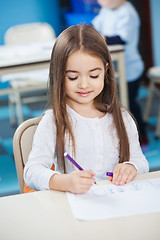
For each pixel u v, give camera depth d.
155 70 3.28
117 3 2.97
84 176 0.93
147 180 0.96
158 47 4.66
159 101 4.16
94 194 0.90
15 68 2.29
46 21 4.70
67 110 1.14
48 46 2.98
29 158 1.09
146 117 3.53
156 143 3.00
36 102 4.45
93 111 1.16
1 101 4.59
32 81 3.23
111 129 1.17
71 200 0.88
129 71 3.07
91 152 1.15
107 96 1.17
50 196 0.91
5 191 2.39
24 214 0.84
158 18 4.53
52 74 1.10
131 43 3.01
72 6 4.66
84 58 0.99
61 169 1.16
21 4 4.57
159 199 0.86
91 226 0.77
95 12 4.49
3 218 0.83
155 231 0.74
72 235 0.74
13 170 2.72
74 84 1.02
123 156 1.16
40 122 1.15
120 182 0.96
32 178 1.02
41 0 4.62
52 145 1.12
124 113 1.21
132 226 0.76
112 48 2.45
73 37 1.01
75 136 1.14
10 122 3.87
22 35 3.82
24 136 1.23
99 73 1.02
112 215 0.80
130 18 2.94
